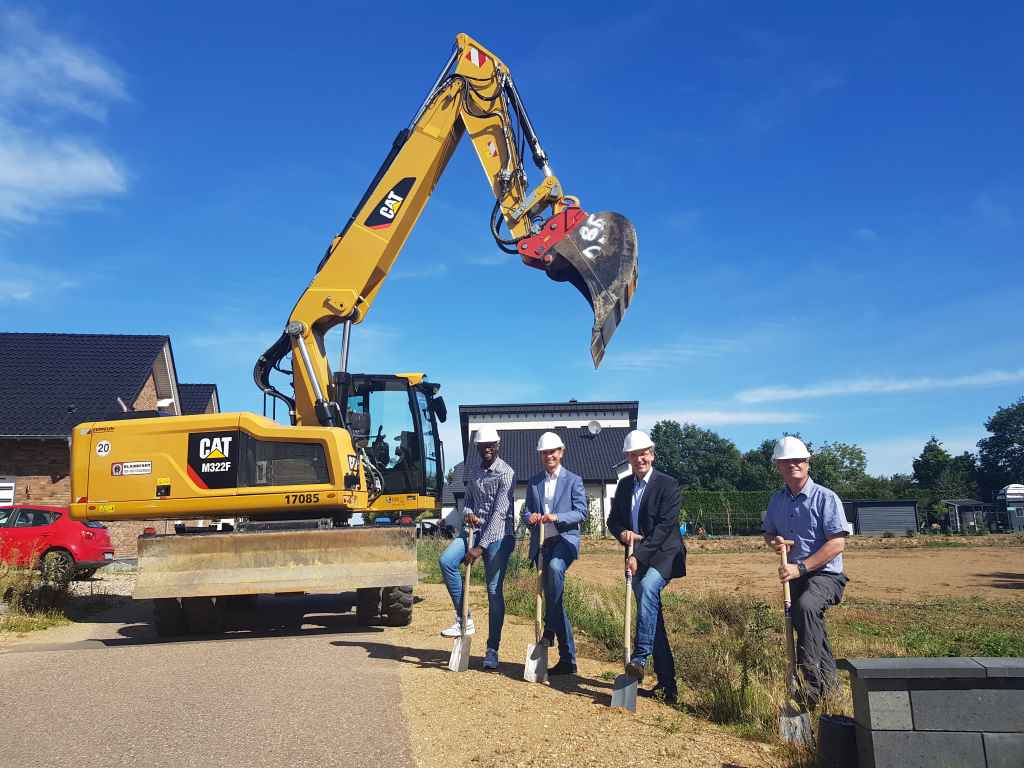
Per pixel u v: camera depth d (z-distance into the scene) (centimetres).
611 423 4891
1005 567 2202
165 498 920
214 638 869
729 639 788
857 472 6969
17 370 2231
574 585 1227
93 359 2306
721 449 8962
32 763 412
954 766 345
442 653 730
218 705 522
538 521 626
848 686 635
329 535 866
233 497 916
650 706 556
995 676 347
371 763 416
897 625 1088
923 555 2733
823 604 523
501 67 1180
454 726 484
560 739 468
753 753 454
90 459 934
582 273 1029
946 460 7394
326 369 1120
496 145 1159
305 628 945
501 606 657
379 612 928
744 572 1992
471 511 671
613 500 607
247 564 852
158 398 2619
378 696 547
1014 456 8200
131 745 441
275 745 441
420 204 1188
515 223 1113
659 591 566
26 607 1067
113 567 1962
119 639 877
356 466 968
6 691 569
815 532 540
